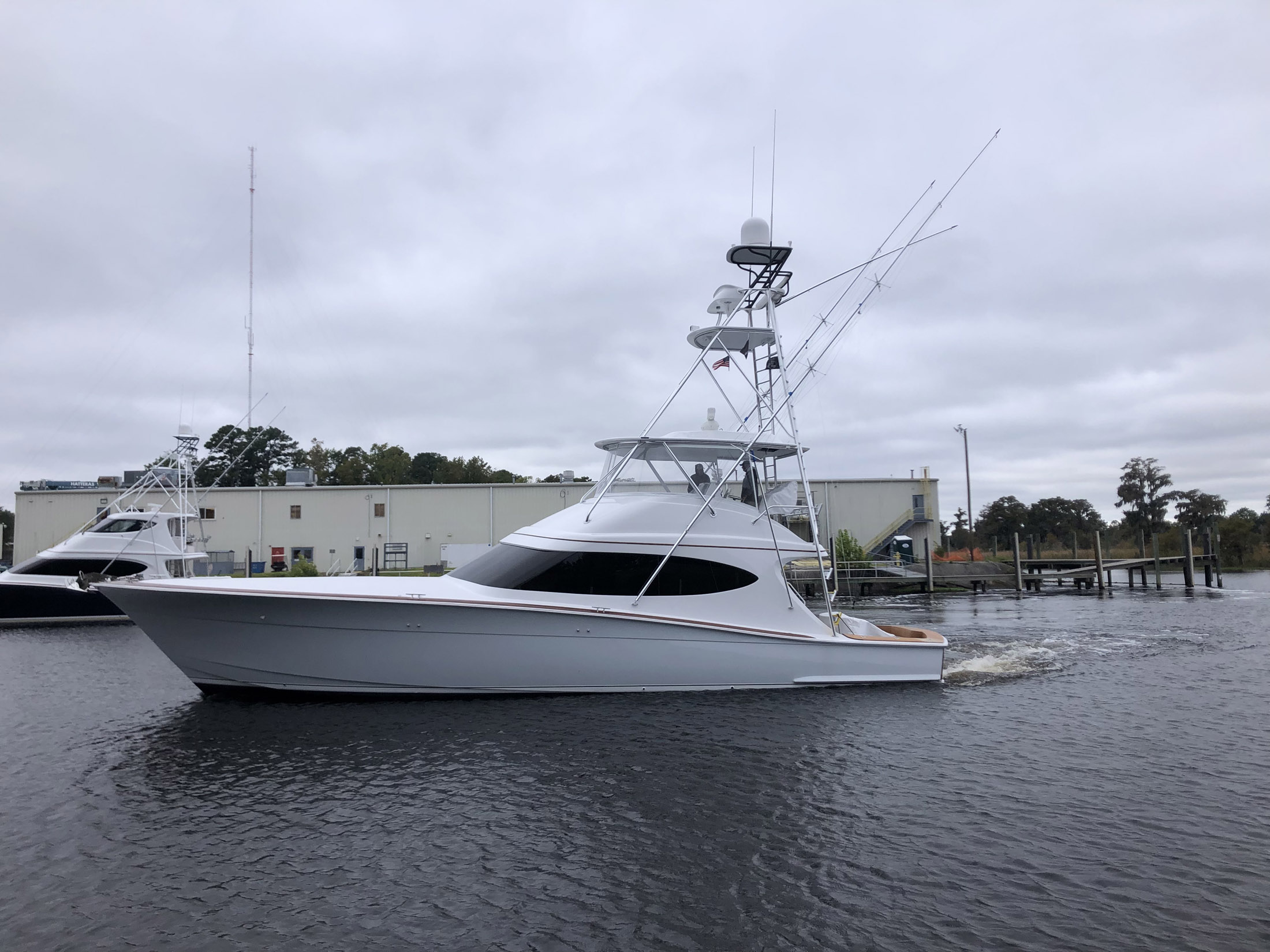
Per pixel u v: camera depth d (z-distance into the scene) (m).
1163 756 9.41
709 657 11.92
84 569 25.59
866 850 6.83
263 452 71.44
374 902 6.01
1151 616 25.34
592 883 6.29
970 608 28.94
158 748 9.74
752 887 6.20
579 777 8.65
